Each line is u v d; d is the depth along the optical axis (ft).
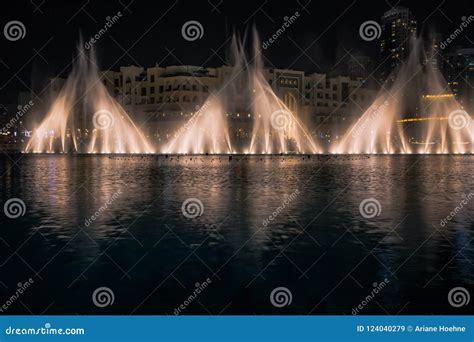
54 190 99.71
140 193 93.71
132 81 487.61
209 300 34.04
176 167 187.52
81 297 34.68
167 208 73.51
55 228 57.47
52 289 36.06
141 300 34.09
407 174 152.35
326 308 33.04
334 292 35.42
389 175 147.64
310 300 34.09
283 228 57.62
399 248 47.57
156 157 293.84
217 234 54.08
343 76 551.18
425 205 77.36
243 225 59.47
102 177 136.15
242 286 36.55
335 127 529.86
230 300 34.06
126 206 75.72
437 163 231.71
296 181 123.24
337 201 82.02
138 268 40.81
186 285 36.76
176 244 49.29
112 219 63.62
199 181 122.52
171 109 457.68
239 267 41.04
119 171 162.91
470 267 40.93
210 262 42.52
